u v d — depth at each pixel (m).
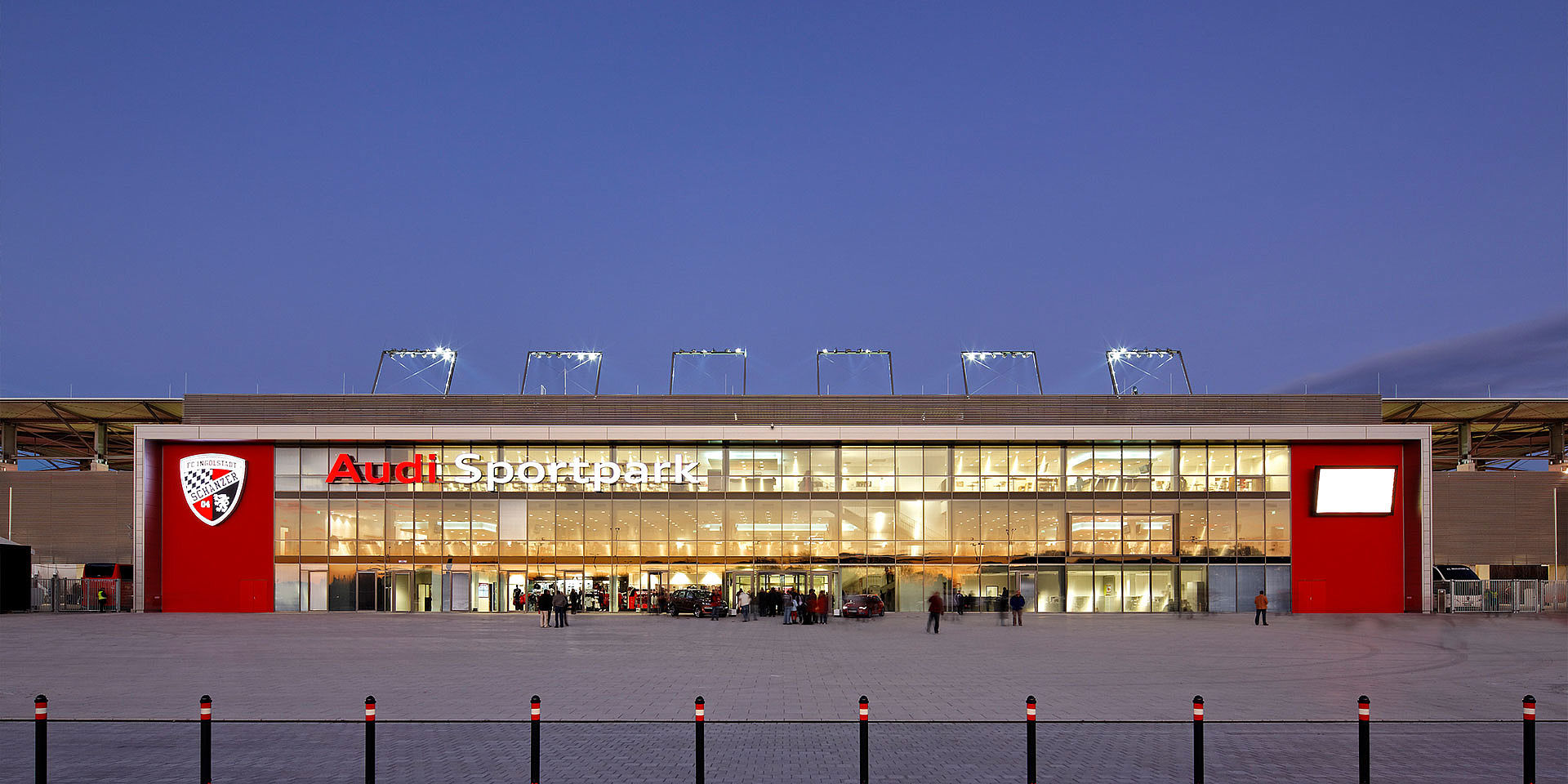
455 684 23.64
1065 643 35.81
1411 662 28.98
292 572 57.22
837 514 57.31
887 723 18.23
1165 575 56.81
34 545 60.75
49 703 20.33
